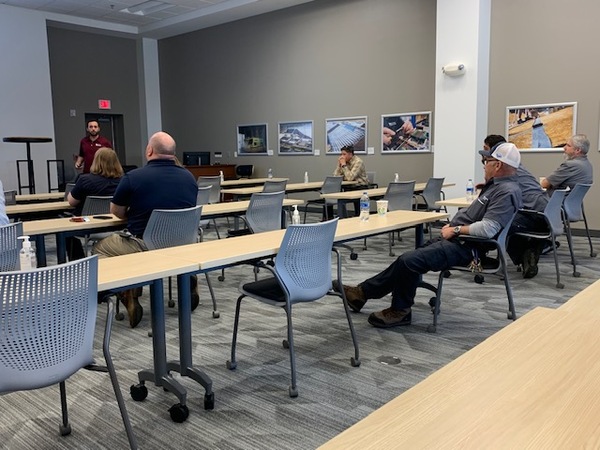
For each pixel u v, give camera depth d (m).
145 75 12.19
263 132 10.58
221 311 3.82
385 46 8.53
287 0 9.33
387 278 3.38
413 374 2.68
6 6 9.50
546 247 5.03
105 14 10.43
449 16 7.29
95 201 4.21
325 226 2.49
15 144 9.71
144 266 2.11
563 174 5.05
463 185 7.41
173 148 3.43
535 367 1.13
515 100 7.20
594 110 6.57
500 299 3.97
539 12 6.88
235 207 4.46
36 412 2.33
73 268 1.61
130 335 3.31
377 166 8.90
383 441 0.85
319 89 9.54
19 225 2.77
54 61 10.93
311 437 2.10
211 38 11.20
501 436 0.86
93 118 11.88
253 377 2.68
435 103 7.65
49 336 1.61
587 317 1.47
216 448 2.03
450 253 3.20
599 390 1.02
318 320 3.58
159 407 2.37
